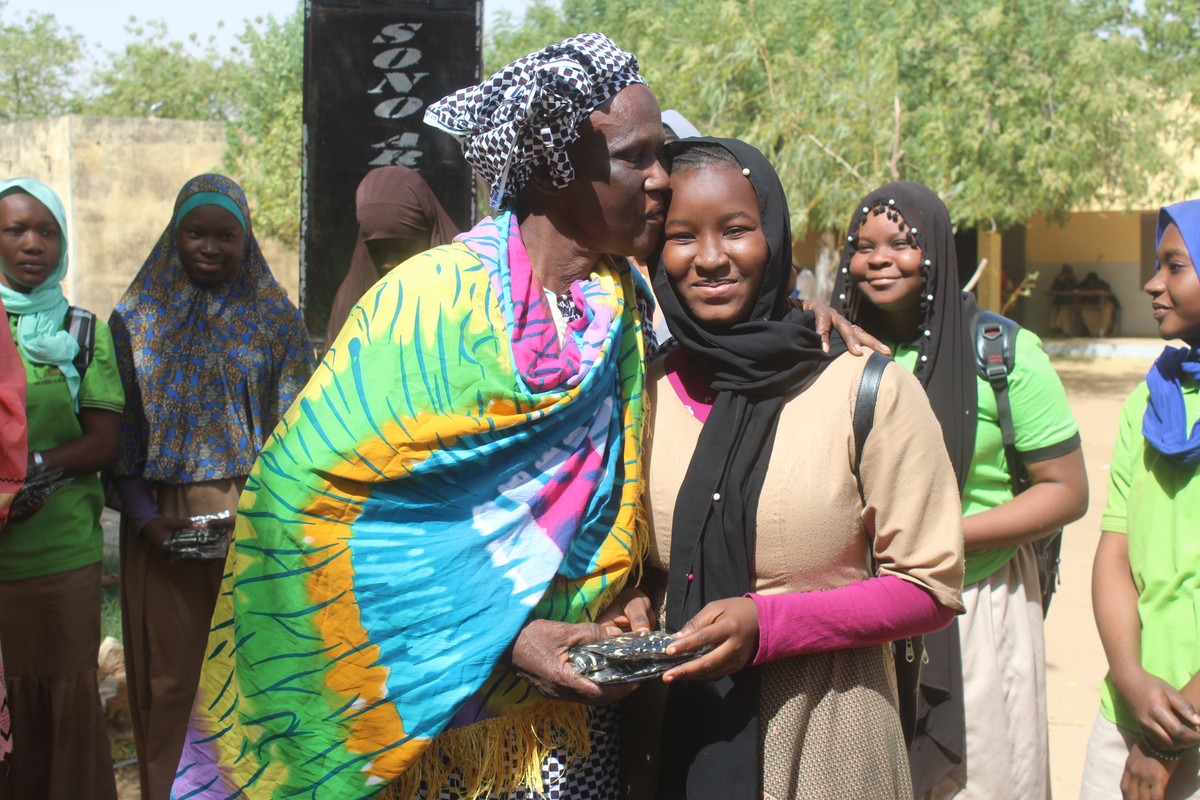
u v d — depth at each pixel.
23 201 3.27
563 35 17.16
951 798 2.79
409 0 3.91
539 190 2.01
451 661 1.87
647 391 2.15
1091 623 6.27
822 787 1.94
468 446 1.86
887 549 1.95
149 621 3.39
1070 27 14.59
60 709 3.34
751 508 1.96
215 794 2.00
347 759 1.90
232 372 3.54
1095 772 2.71
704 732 1.97
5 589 3.26
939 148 13.16
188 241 3.50
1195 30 16.06
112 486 3.54
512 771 1.96
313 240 3.98
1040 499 2.78
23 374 2.75
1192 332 2.60
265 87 20.00
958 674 2.65
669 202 2.02
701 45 13.34
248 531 1.91
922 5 14.25
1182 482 2.55
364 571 1.85
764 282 2.00
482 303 1.89
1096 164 15.41
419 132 3.96
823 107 12.33
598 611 2.01
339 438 1.84
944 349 2.83
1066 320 26.09
